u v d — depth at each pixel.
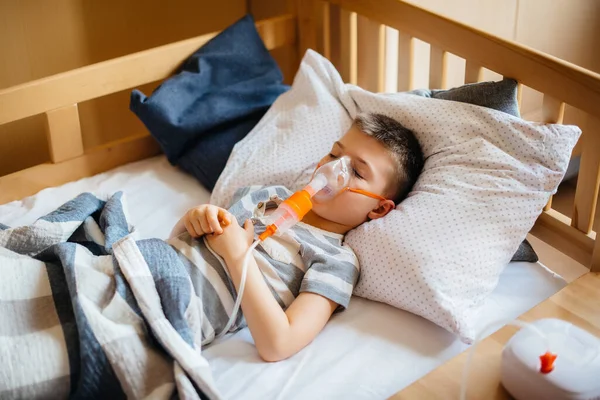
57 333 1.12
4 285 1.17
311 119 1.70
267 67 1.97
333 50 2.12
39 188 1.80
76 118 1.78
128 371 1.08
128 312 1.14
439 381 1.10
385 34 1.87
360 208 1.44
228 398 1.16
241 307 1.27
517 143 1.41
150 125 1.82
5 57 1.96
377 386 1.19
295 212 1.33
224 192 1.66
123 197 1.51
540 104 2.25
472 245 1.33
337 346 1.27
